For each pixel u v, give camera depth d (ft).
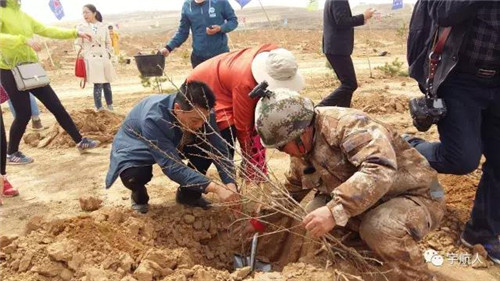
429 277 10.08
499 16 10.46
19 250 11.27
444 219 13.56
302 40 85.05
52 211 15.44
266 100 9.63
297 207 11.18
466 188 15.16
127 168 13.35
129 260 11.12
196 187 12.66
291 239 13.10
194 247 13.01
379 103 26.40
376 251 10.34
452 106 11.34
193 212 14.01
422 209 10.19
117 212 13.20
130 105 32.12
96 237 11.85
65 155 20.88
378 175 9.14
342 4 19.35
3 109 32.68
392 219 10.00
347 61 20.61
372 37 85.30
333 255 10.81
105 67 27.30
